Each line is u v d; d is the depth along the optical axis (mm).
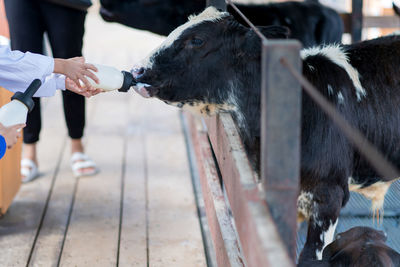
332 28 4914
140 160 5113
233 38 2760
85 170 4711
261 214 1789
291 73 1755
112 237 3715
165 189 4504
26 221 3928
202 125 4426
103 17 4859
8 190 3914
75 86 3127
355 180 3074
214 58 2781
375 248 2373
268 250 1570
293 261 1923
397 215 3840
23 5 4156
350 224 3764
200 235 3750
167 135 5789
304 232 3633
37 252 3521
